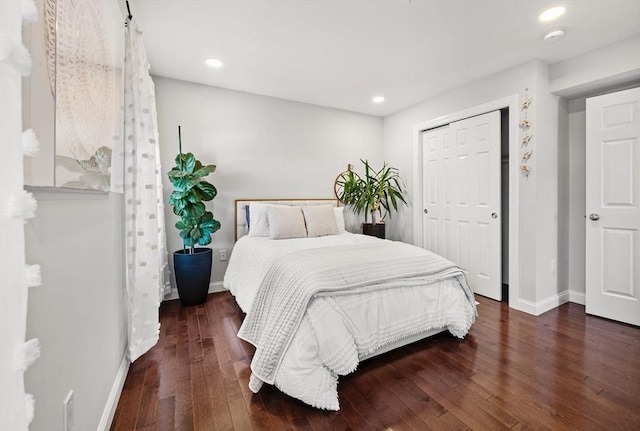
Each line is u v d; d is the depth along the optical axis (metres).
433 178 3.67
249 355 1.95
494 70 2.82
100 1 1.20
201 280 2.87
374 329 1.76
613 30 2.15
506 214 3.25
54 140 0.79
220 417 1.39
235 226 3.38
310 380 1.46
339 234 3.39
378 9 1.91
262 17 2.00
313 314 1.57
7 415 0.45
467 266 3.27
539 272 2.66
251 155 3.46
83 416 1.04
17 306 0.47
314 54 2.51
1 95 0.45
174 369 1.79
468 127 3.19
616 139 2.43
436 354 1.95
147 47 2.39
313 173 3.88
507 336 2.20
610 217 2.48
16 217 0.47
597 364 1.80
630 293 2.39
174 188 2.76
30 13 0.50
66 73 0.87
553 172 2.76
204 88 3.18
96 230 1.23
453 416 1.39
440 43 2.33
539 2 1.84
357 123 4.20
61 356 0.87
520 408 1.43
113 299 1.50
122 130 1.64
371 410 1.44
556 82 2.65
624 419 1.35
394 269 1.96
